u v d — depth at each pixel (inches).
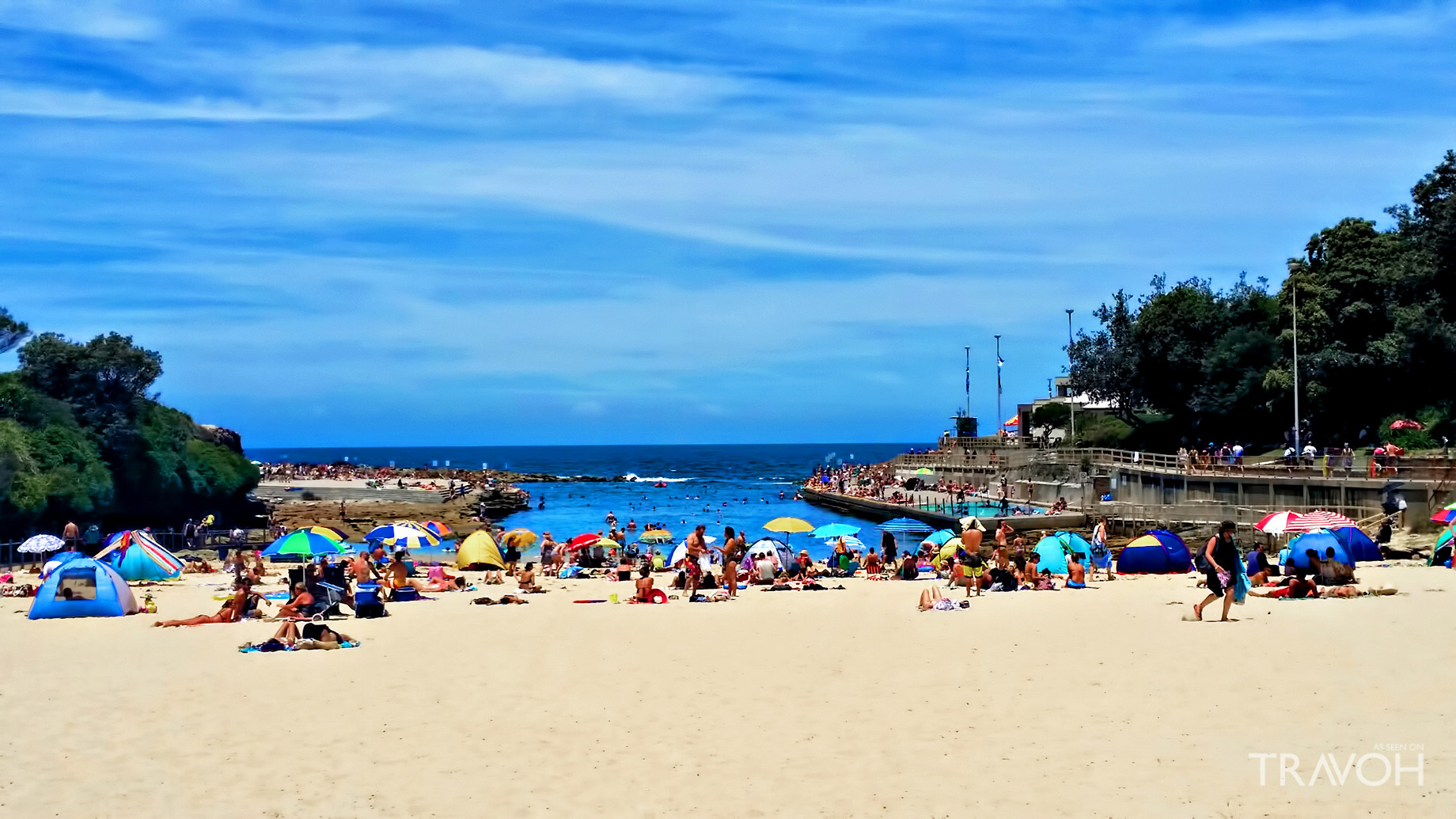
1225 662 827.4
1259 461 3088.1
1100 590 1395.2
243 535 2304.4
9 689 810.2
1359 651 849.5
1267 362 3440.0
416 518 3440.0
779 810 525.0
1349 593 1194.0
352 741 655.8
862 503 3873.0
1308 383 3046.3
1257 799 520.1
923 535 3016.7
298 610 1174.3
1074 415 4682.6
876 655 914.1
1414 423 2586.1
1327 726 637.3
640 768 595.2
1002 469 4005.9
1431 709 666.8
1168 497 2787.9
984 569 1427.2
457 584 1539.1
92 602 1215.6
